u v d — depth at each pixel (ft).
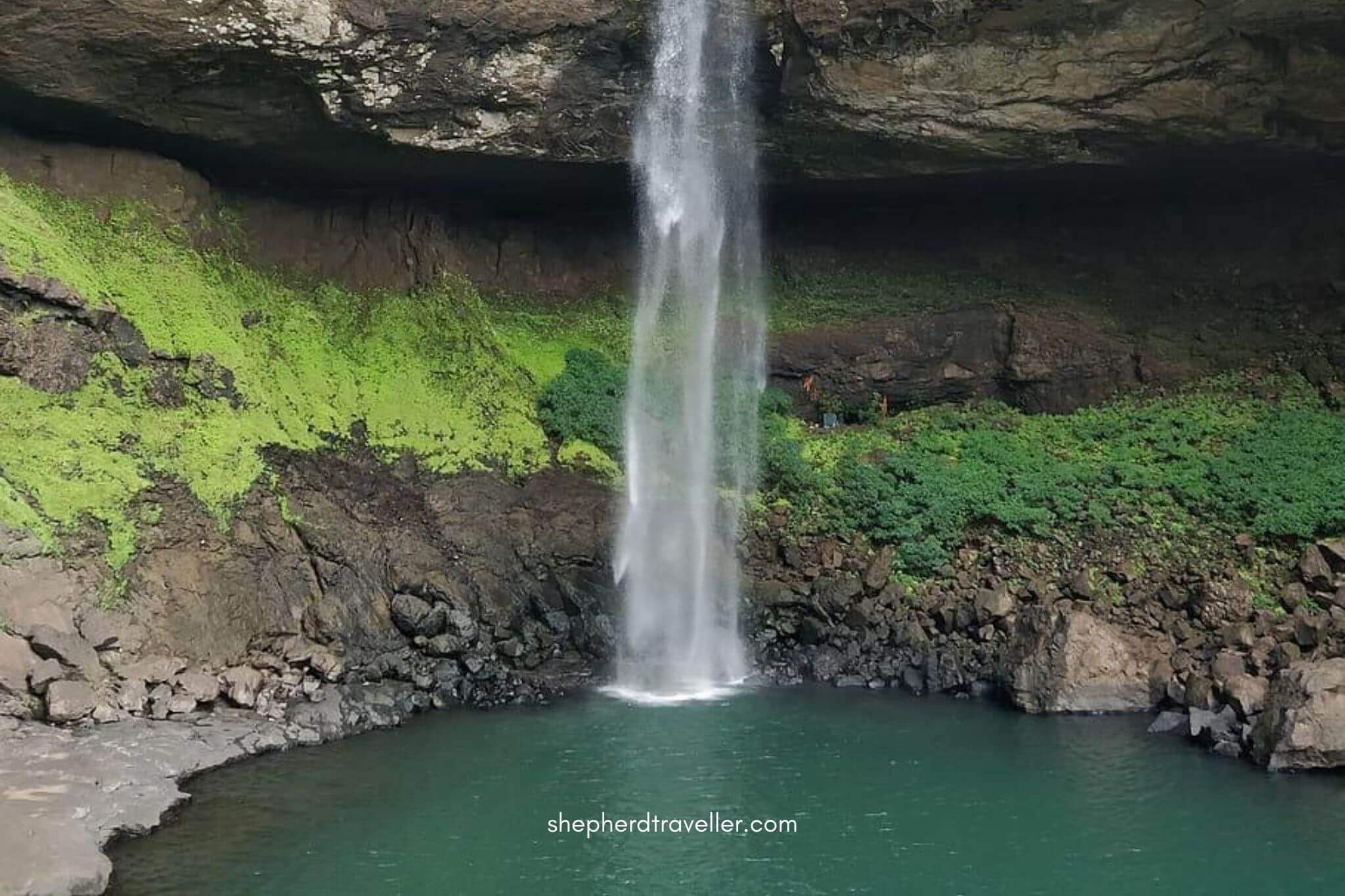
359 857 32.19
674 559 54.19
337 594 47.11
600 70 52.54
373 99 50.42
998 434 58.90
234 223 57.31
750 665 50.52
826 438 60.03
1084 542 51.44
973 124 52.01
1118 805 36.11
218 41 46.96
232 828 33.60
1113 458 55.67
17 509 40.60
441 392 57.11
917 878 31.63
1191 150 52.60
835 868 32.24
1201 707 42.65
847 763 39.83
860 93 51.29
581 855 32.83
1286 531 48.49
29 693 38.24
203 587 43.88
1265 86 49.24
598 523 54.39
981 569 52.06
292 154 54.65
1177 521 51.29
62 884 28.14
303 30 47.19
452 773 38.55
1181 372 59.88
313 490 49.39
